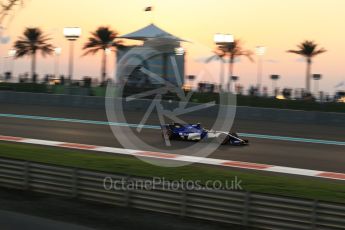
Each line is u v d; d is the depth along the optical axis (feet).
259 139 61.72
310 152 52.29
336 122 81.97
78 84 120.57
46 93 110.93
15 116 81.20
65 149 48.60
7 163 30.86
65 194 28.43
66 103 101.60
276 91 113.19
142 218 24.20
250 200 23.40
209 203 24.31
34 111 90.12
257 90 114.21
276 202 22.79
